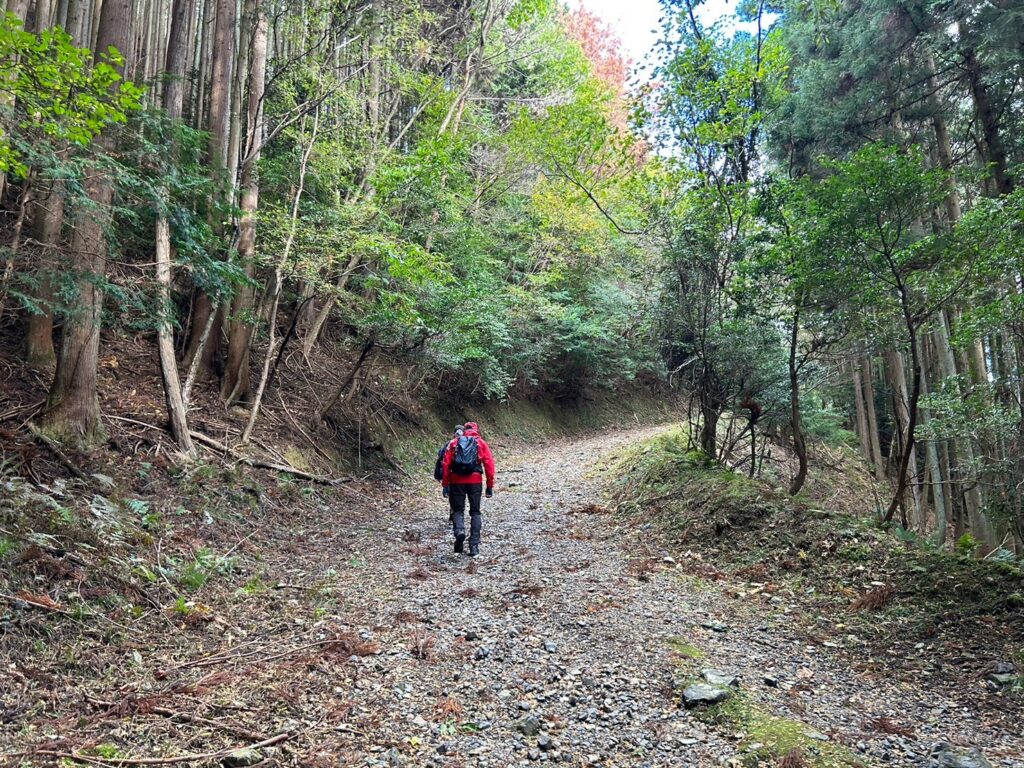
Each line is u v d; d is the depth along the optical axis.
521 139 15.01
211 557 5.91
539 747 3.28
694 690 3.91
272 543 7.23
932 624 5.02
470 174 18.25
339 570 6.53
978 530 10.44
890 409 18.67
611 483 11.48
